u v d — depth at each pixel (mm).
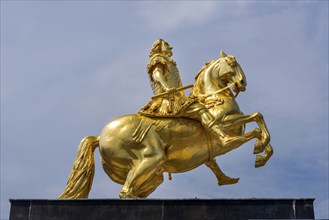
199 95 9844
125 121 9234
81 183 9133
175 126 9219
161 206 8086
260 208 7945
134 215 8070
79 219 8141
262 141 9195
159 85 9539
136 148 9031
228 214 7957
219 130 9086
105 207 8164
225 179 9797
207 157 9422
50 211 8227
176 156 9227
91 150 9406
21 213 8273
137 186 8844
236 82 9727
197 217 7980
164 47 9953
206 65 10164
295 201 7945
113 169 9266
